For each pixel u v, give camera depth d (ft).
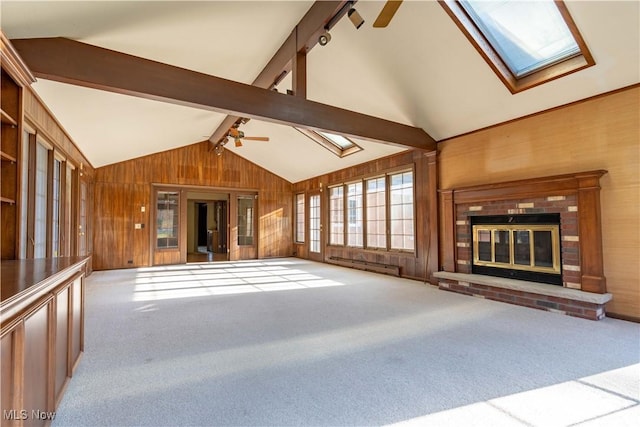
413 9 10.79
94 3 7.90
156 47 11.27
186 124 21.95
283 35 13.15
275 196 32.30
